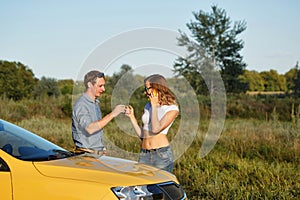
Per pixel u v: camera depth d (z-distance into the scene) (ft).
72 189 13.89
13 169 14.42
